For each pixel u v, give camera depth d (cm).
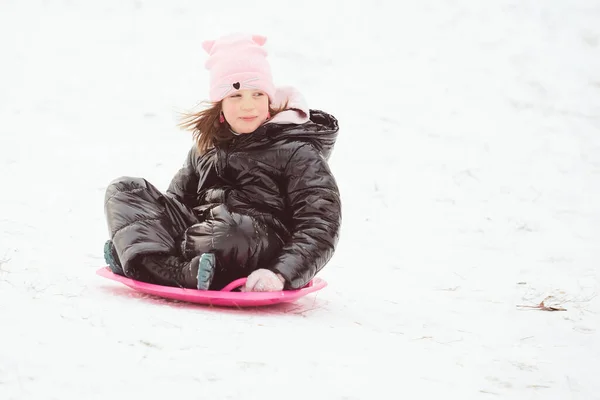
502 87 2105
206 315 643
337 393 491
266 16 2438
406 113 1920
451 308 800
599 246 1168
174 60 2188
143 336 554
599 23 2448
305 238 720
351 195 1402
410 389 514
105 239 988
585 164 1675
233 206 761
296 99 781
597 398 535
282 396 476
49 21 2397
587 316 787
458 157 1661
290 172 752
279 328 628
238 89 762
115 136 1669
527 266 1034
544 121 1925
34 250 857
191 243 707
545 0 2542
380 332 668
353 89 2047
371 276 944
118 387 465
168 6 2488
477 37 2380
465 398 510
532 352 642
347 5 2530
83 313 593
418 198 1403
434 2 2547
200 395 465
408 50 2305
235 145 774
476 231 1232
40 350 506
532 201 1418
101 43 2277
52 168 1389
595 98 2075
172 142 1658
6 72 2034
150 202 740
